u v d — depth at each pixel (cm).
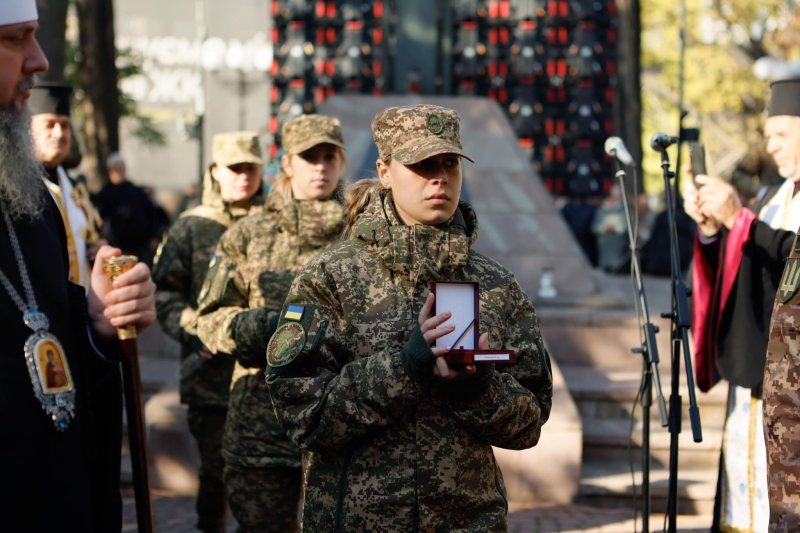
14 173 224
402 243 264
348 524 256
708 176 411
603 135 1266
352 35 1189
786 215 412
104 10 1474
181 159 4738
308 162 420
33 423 214
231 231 431
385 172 277
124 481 638
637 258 422
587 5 1216
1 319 215
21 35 222
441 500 254
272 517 408
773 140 419
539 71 1222
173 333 486
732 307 409
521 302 279
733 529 419
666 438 641
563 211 1346
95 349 245
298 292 268
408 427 256
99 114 1466
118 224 1097
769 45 2761
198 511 497
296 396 259
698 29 2870
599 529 546
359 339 262
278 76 1217
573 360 782
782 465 272
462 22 1206
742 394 420
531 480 601
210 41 1633
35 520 212
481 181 922
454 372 242
